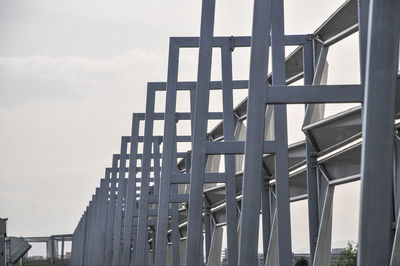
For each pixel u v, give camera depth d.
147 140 30.77
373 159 8.41
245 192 13.02
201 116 18.88
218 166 43.38
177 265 33.94
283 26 17.53
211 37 18.75
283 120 17.97
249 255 13.16
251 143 12.95
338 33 23.03
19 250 46.25
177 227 34.25
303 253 26.98
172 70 24.45
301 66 26.86
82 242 69.44
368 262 8.44
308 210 24.38
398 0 8.28
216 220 40.94
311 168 24.47
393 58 8.32
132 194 37.19
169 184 24.92
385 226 8.42
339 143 22.53
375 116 8.39
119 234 43.84
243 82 28.59
